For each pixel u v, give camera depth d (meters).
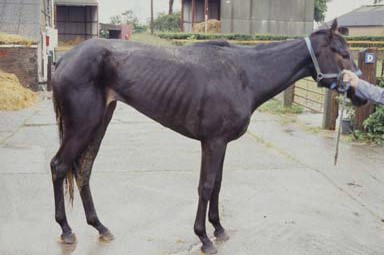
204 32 33.62
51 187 5.39
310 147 7.57
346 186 5.67
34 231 4.27
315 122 9.71
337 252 4.03
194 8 36.84
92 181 5.64
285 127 9.21
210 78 3.69
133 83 3.73
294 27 36.44
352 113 8.26
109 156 6.79
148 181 5.70
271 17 35.75
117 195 5.20
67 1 32.38
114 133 8.39
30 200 4.98
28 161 6.40
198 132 3.77
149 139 7.97
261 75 3.84
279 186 5.64
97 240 4.12
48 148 7.17
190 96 3.70
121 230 4.34
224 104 3.68
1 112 10.35
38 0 16.62
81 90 3.69
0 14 16.53
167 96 3.72
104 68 3.74
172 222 4.55
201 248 3.98
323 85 3.86
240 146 7.58
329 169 6.36
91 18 34.03
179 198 5.16
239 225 4.53
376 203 5.15
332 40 3.77
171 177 5.88
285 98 11.14
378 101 3.38
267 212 4.85
